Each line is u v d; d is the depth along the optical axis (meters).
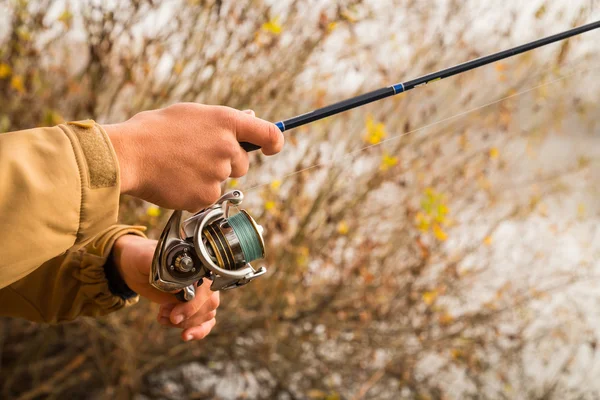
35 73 2.68
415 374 3.48
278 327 3.11
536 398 3.42
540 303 3.73
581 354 3.84
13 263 0.85
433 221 3.04
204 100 2.75
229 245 1.11
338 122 2.99
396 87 1.31
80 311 1.39
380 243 3.21
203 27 2.73
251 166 2.72
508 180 3.63
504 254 3.54
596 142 3.89
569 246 3.94
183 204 0.99
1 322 2.96
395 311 3.24
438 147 3.22
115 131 0.93
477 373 3.40
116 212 0.91
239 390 3.50
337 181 3.06
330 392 3.30
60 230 0.87
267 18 2.73
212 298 1.37
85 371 3.14
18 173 0.84
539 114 3.48
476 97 3.11
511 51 1.45
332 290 3.21
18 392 3.18
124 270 1.34
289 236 3.10
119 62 2.69
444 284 3.29
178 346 3.06
